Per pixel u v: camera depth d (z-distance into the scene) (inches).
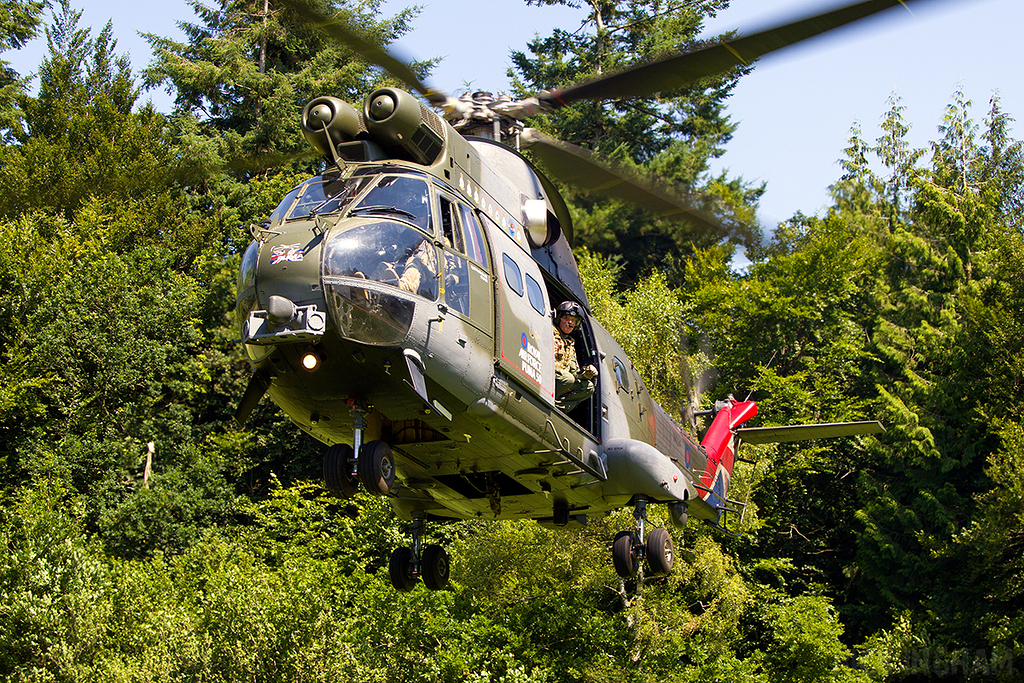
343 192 312.7
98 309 1007.6
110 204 1169.4
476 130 398.6
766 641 964.0
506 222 359.9
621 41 1534.2
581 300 414.9
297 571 759.7
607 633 782.5
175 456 1031.0
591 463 394.6
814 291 1315.2
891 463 1207.6
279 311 277.0
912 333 1290.6
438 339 299.1
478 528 871.7
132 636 684.7
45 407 905.5
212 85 1341.0
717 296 1327.5
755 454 1010.7
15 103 1326.3
